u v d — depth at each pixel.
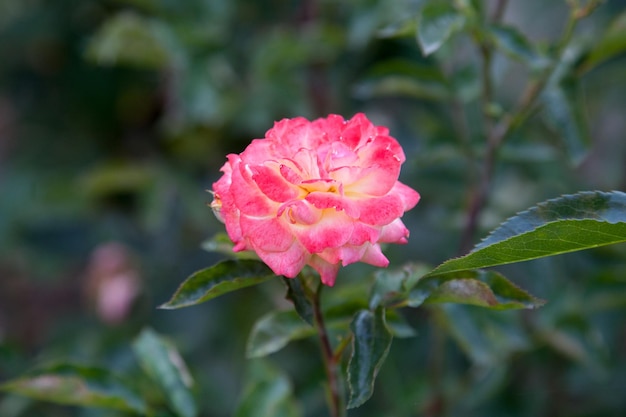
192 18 0.74
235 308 0.81
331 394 0.49
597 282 0.64
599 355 0.64
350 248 0.43
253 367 0.59
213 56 0.71
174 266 0.84
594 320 0.75
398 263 0.73
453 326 0.58
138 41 0.71
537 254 0.43
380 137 0.45
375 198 0.44
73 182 0.85
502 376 0.67
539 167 0.75
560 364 0.72
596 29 0.70
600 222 0.42
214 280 0.46
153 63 0.76
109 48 0.70
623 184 0.84
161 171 0.79
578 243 0.43
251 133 0.81
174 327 0.80
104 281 0.82
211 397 0.76
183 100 0.70
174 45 0.70
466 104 0.73
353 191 0.44
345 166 0.44
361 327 0.46
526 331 0.66
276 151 0.45
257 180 0.43
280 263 0.43
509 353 0.66
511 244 0.43
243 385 0.77
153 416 0.53
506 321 0.61
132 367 0.72
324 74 0.76
